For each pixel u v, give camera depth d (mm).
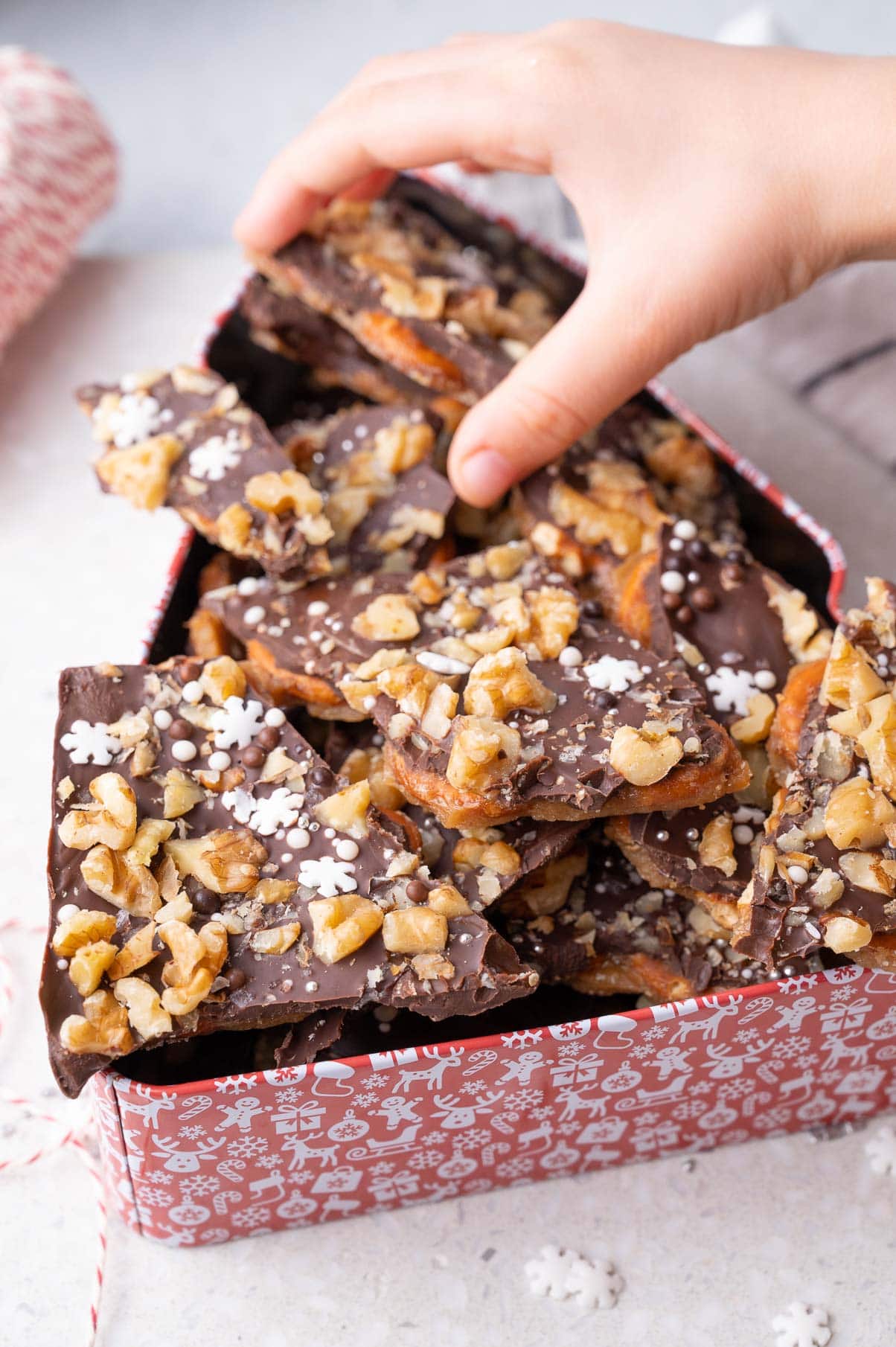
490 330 465
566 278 499
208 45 743
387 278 458
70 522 543
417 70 456
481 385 452
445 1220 422
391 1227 421
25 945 462
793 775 393
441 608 418
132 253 648
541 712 395
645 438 472
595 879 411
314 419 491
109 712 401
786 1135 433
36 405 571
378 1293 413
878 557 524
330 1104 377
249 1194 399
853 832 380
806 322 554
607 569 437
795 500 537
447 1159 406
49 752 495
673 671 405
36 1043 447
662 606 423
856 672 397
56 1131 433
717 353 572
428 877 387
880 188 417
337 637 413
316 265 461
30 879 473
